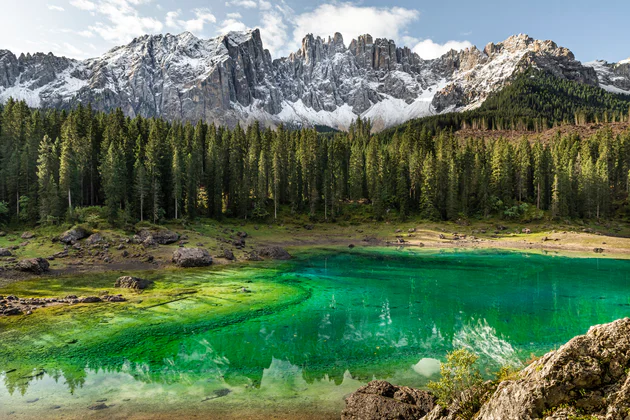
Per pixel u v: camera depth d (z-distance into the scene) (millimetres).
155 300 35938
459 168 126000
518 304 36156
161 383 19078
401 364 21656
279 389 18406
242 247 79062
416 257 72125
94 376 19906
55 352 23141
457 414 11945
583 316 31953
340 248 86312
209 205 108750
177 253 59375
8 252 55562
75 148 88812
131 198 88750
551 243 88250
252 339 25938
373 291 41750
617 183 129000
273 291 40875
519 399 9180
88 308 32750
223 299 36844
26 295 37094
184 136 130625
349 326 29062
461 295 39969
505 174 118750
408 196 124688
